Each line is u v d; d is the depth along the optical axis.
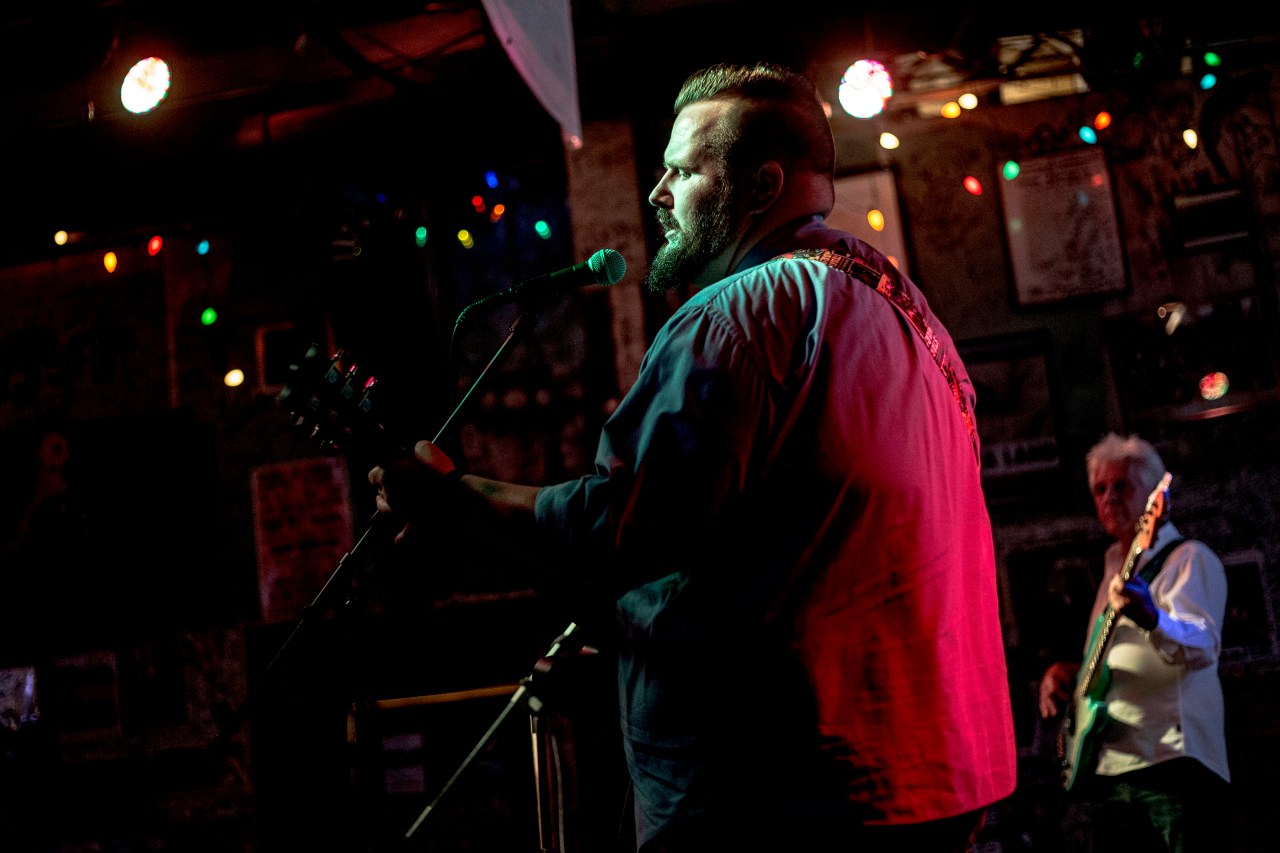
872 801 1.19
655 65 3.88
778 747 1.20
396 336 4.22
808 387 1.21
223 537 4.32
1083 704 3.20
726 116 1.43
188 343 4.43
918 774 1.21
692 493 1.17
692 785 1.22
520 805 3.52
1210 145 4.03
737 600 1.22
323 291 4.34
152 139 4.10
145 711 4.25
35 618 4.36
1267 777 3.74
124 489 4.39
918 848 1.23
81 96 4.36
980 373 4.05
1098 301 4.03
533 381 4.15
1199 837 3.01
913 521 1.24
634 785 1.31
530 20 3.07
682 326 1.25
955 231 4.11
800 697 1.20
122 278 4.50
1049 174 4.09
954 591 1.28
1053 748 3.83
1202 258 4.00
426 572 4.10
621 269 1.70
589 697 2.26
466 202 4.25
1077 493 3.95
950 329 4.07
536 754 2.79
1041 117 4.12
